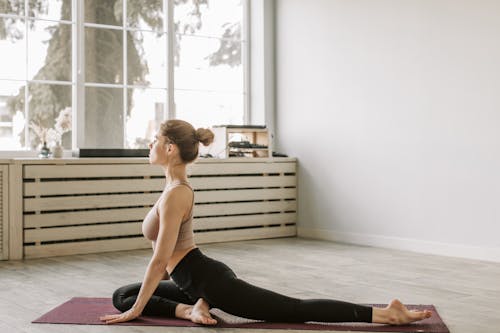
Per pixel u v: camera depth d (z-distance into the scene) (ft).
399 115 18.34
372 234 19.10
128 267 15.07
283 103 21.79
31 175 16.62
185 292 9.59
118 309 10.02
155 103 20.42
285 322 9.62
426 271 14.51
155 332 9.07
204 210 19.56
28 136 18.19
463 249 16.79
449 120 17.15
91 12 19.20
